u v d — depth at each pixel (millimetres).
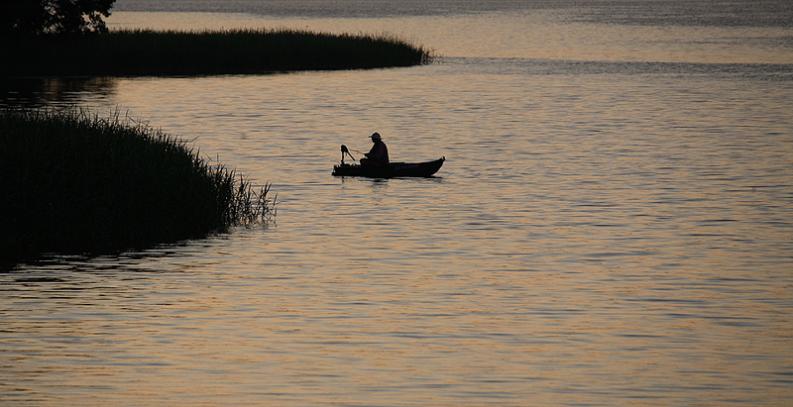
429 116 145500
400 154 113000
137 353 48750
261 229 75562
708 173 100938
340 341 50750
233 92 171375
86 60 199625
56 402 42812
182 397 43438
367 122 138750
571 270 64688
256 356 48469
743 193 90812
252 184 93500
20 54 198750
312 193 89688
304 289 60000
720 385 45125
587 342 50750
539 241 72688
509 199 87812
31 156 71562
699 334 52031
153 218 72188
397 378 45750
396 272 64062
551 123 139375
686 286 60906
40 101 153000
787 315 55219
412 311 55812
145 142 78812
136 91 170375
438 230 75875
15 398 43188
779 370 46969
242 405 42625
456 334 51875
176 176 74625
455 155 112062
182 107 150375
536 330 52562
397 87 184125
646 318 54750
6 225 69375
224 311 55469
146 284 60500
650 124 138375
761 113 149625
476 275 63406
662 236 74312
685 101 165375
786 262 66750
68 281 60906
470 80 199625
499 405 42781
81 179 71938
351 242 71812
